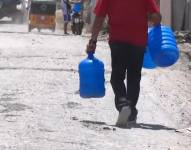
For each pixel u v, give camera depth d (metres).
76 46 30.72
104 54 27.44
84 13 54.00
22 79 19.14
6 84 18.06
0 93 16.59
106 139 11.76
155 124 13.82
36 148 10.68
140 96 17.30
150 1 13.04
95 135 12.05
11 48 28.38
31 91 17.05
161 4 38.69
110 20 13.02
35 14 45.25
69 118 13.69
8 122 12.83
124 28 12.91
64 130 12.33
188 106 16.48
